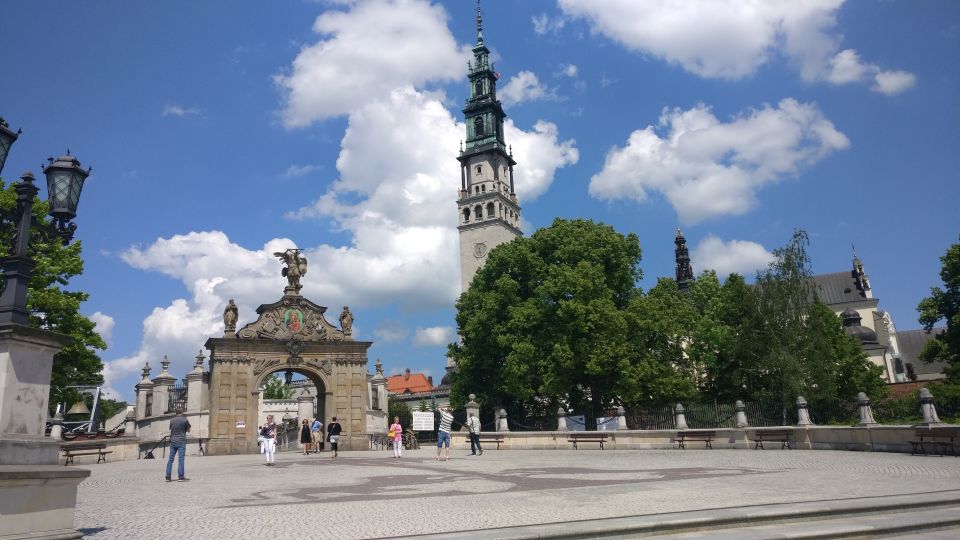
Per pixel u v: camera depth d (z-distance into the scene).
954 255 57.72
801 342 44.84
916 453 24.52
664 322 51.09
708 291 68.69
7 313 9.98
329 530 11.38
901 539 10.80
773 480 17.78
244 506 14.98
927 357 61.81
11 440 9.54
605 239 54.19
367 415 53.59
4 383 9.68
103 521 12.85
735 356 48.53
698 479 18.59
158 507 14.97
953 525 11.60
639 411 39.94
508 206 120.62
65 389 39.62
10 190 35.03
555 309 50.91
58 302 35.88
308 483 20.45
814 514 12.18
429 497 15.93
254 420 46.47
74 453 33.25
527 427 48.09
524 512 12.91
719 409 37.09
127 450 36.34
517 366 49.38
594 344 47.66
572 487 17.33
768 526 11.57
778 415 35.38
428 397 119.06
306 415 51.88
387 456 35.56
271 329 48.44
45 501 9.70
